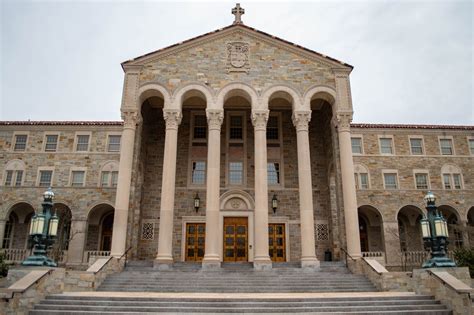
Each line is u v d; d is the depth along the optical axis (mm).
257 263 21750
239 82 25469
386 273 18516
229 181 28969
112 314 13023
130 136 24453
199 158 29578
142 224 27812
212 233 22359
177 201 28375
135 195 26094
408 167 34500
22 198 32125
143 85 25375
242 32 26656
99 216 32969
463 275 15125
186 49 26266
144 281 18984
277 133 30562
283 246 27859
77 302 14016
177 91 25234
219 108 24766
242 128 30359
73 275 17812
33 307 13656
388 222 32969
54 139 33844
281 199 28766
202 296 15078
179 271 21266
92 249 32094
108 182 32719
